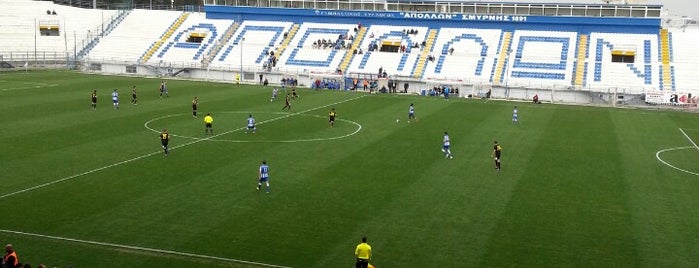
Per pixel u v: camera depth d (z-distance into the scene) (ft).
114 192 110.73
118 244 86.94
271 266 80.89
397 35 333.01
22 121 176.45
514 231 95.30
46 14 367.25
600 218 102.22
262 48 337.11
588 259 84.99
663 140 175.42
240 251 85.56
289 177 123.44
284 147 151.53
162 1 508.12
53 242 86.94
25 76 295.89
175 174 123.75
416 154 147.43
